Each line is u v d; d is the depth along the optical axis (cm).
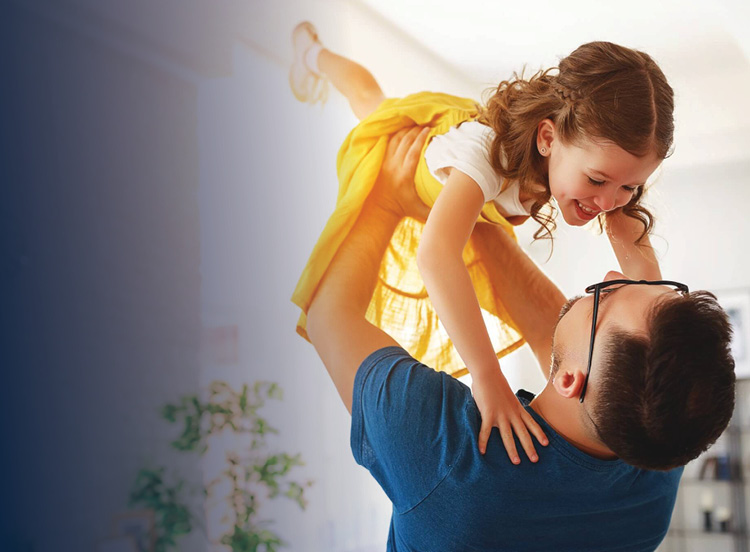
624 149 141
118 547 164
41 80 164
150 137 188
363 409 112
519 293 200
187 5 206
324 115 257
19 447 149
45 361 156
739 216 457
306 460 222
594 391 97
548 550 105
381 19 319
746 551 388
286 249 229
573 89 148
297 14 258
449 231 146
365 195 207
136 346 175
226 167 212
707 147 411
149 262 182
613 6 323
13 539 146
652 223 170
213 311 198
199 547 183
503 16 327
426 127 207
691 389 90
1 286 150
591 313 103
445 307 135
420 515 105
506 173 159
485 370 122
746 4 261
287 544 211
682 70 388
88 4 176
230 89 219
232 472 196
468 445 102
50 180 162
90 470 161
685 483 405
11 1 160
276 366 217
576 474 100
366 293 196
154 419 177
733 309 452
